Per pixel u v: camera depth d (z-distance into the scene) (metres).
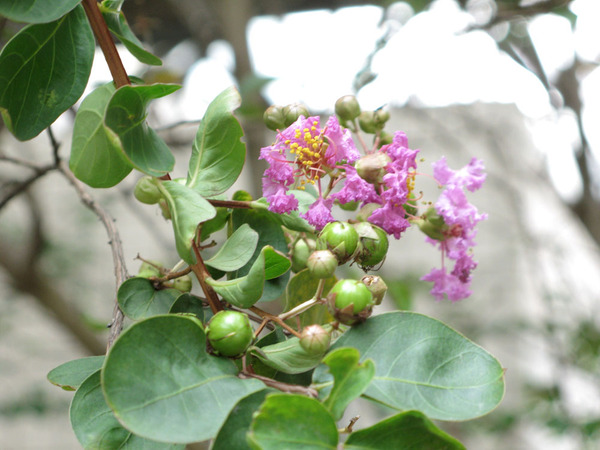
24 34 0.26
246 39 0.74
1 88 0.26
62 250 1.01
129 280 0.28
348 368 0.23
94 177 0.26
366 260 0.28
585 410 0.86
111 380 0.23
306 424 0.22
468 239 0.29
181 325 0.24
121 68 0.26
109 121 0.25
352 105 0.31
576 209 0.76
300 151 0.27
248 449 0.23
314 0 0.80
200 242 0.30
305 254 0.29
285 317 0.26
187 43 0.81
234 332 0.24
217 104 0.27
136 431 0.22
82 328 0.77
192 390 0.23
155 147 0.26
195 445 0.41
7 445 1.22
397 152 0.27
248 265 0.29
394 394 0.24
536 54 0.67
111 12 0.29
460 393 0.25
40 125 0.27
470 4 0.56
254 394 0.23
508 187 1.11
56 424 1.25
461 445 0.23
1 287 1.04
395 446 0.23
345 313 0.25
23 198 0.76
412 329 0.25
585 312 0.99
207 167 0.27
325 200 0.28
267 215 0.30
